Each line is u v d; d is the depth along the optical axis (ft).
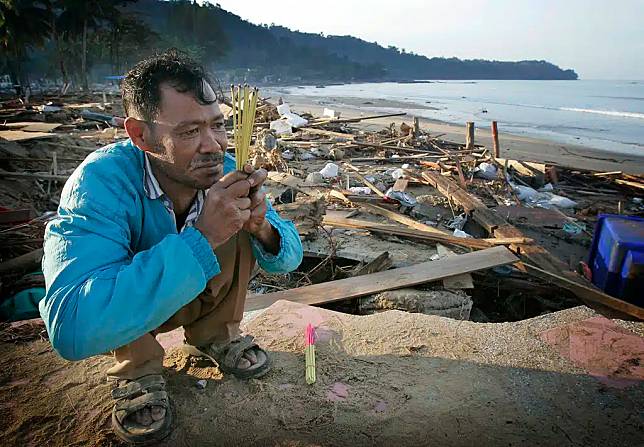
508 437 6.35
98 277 4.87
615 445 6.24
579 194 32.48
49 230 5.26
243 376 7.37
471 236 21.71
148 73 5.11
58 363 7.86
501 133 72.79
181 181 5.57
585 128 84.58
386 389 7.24
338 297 13.19
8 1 110.22
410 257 16.97
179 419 6.63
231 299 6.95
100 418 6.63
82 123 50.67
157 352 6.54
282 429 6.49
